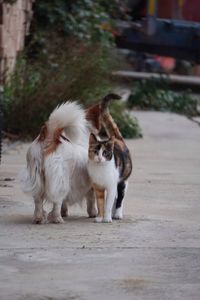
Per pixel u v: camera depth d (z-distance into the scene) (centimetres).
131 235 1003
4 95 1805
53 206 1056
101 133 1168
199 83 3725
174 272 855
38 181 1029
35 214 1051
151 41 3259
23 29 2294
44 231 1009
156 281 824
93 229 1027
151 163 1611
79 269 858
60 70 1883
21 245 942
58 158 1019
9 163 1519
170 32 3262
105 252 923
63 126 1030
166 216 1123
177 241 980
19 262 878
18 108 1798
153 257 907
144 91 2678
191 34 3266
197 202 1233
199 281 827
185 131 2172
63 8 2377
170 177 1449
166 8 3388
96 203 1086
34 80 1861
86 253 916
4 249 925
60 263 877
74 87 1850
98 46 2061
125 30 3222
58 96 1820
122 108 2012
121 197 1091
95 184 1049
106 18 2525
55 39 2159
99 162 1023
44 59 2047
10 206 1155
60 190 1027
